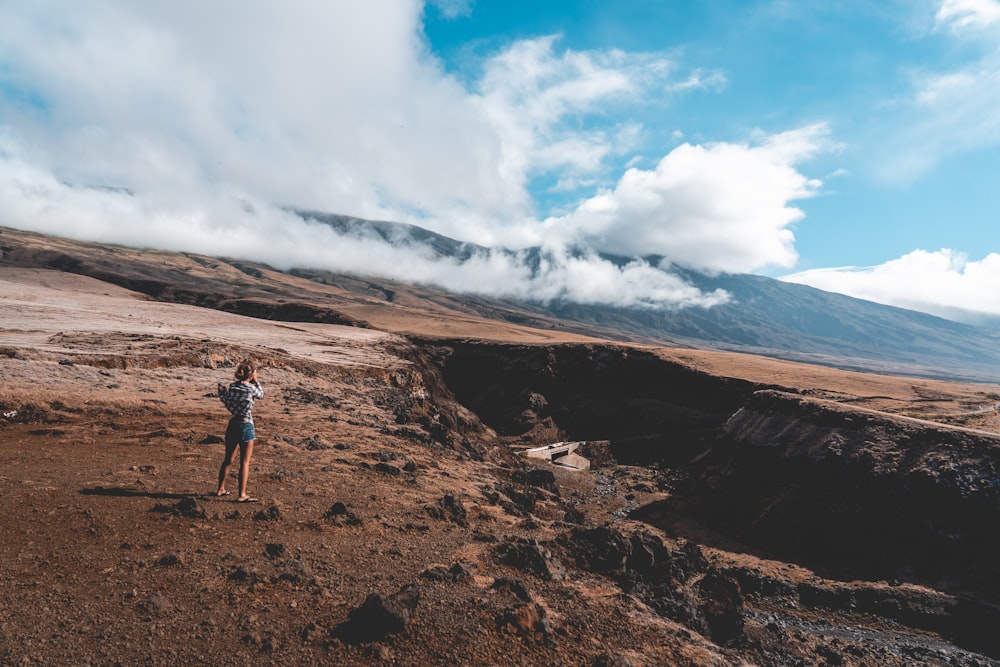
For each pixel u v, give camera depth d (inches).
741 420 2420.0
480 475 904.3
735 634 456.1
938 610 1251.8
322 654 241.1
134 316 2362.2
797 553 1632.6
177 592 277.1
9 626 224.4
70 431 644.1
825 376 3809.1
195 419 823.1
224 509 410.3
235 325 2785.4
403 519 479.5
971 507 1446.9
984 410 2866.6
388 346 3139.8
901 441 1744.6
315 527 410.3
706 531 1888.5
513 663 262.8
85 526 343.6
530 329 7544.3
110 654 217.3
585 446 3287.4
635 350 4239.7
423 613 289.9
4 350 1002.1
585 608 353.4
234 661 226.2
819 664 484.1
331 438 829.8
